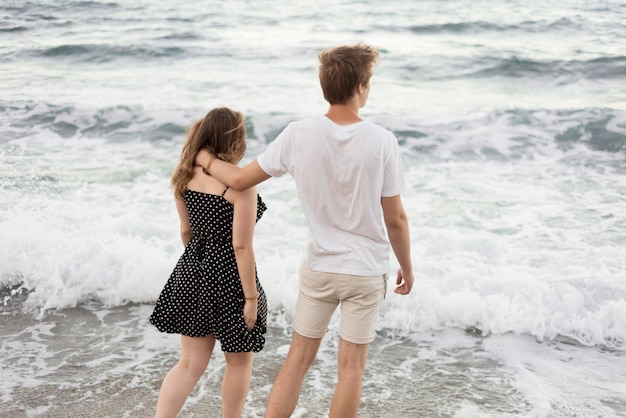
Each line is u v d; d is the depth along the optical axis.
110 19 18.38
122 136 8.95
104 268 4.61
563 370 3.57
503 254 5.05
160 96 10.78
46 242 4.90
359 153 2.26
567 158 8.20
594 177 7.43
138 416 3.06
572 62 12.77
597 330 3.97
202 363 2.65
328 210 2.38
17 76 12.16
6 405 3.12
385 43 15.36
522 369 3.59
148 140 8.83
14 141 8.52
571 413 3.10
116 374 3.46
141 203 6.17
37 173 7.08
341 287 2.42
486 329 4.09
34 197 6.18
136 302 4.45
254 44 15.09
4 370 3.47
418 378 3.51
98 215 5.70
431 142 8.73
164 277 4.51
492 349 3.83
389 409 3.18
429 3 20.73
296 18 18.67
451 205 6.43
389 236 2.43
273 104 10.27
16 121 9.30
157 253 4.77
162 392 2.62
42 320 4.14
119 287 4.48
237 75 12.37
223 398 2.69
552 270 4.70
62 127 9.19
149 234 5.27
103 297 4.45
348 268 2.39
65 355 3.67
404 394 3.33
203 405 3.17
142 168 7.45
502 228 5.73
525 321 4.07
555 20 17.09
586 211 6.19
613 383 3.42
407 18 18.33
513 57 13.20
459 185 7.14
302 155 2.32
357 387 2.47
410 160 8.15
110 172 7.26
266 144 9.05
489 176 7.50
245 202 2.43
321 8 20.30
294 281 4.51
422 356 3.78
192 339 2.64
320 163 2.31
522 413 3.11
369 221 2.36
